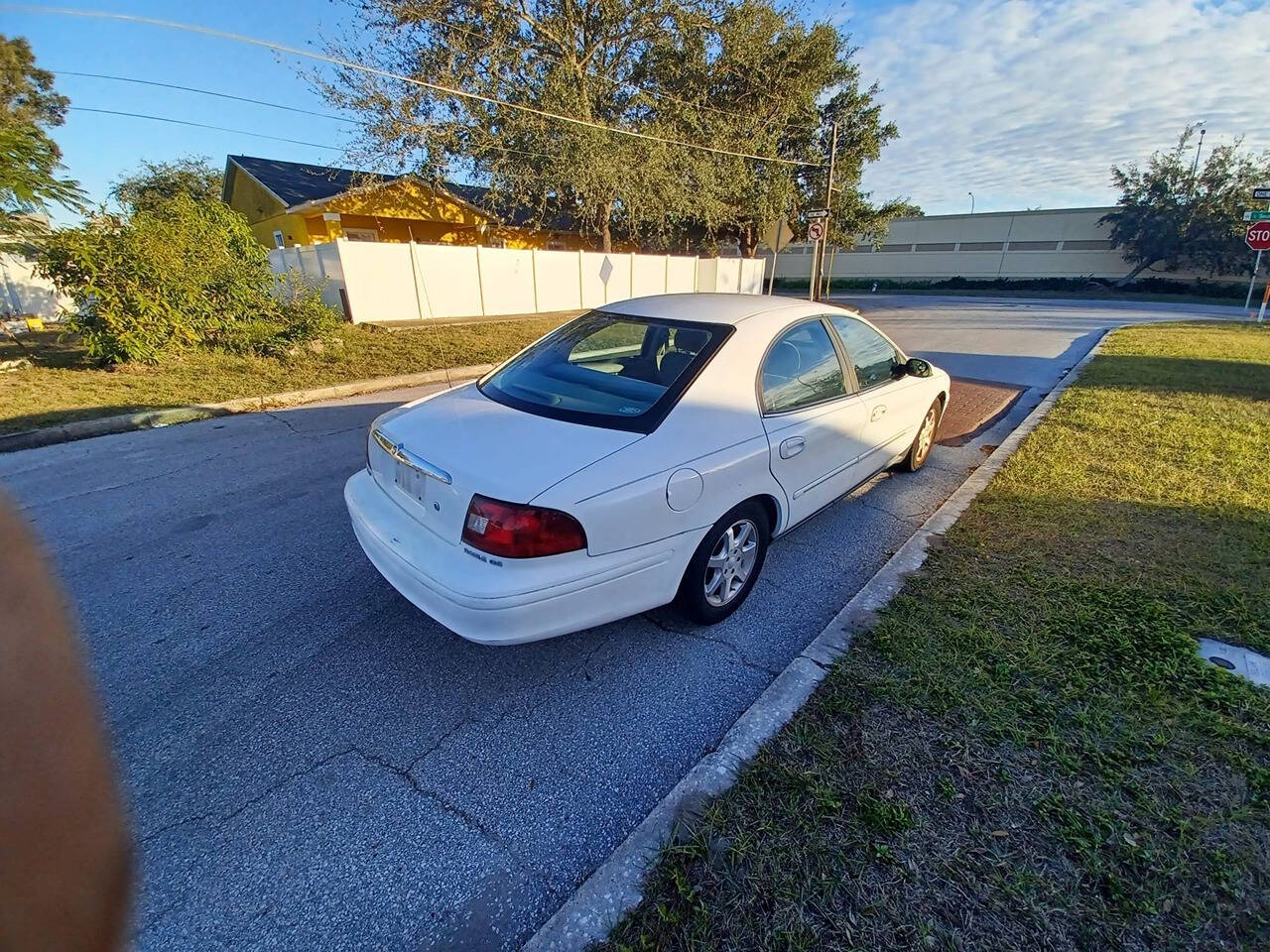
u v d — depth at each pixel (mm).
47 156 8188
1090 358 9055
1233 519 3451
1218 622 2484
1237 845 1558
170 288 7965
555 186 16844
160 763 1987
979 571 2912
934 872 1495
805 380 3090
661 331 2910
